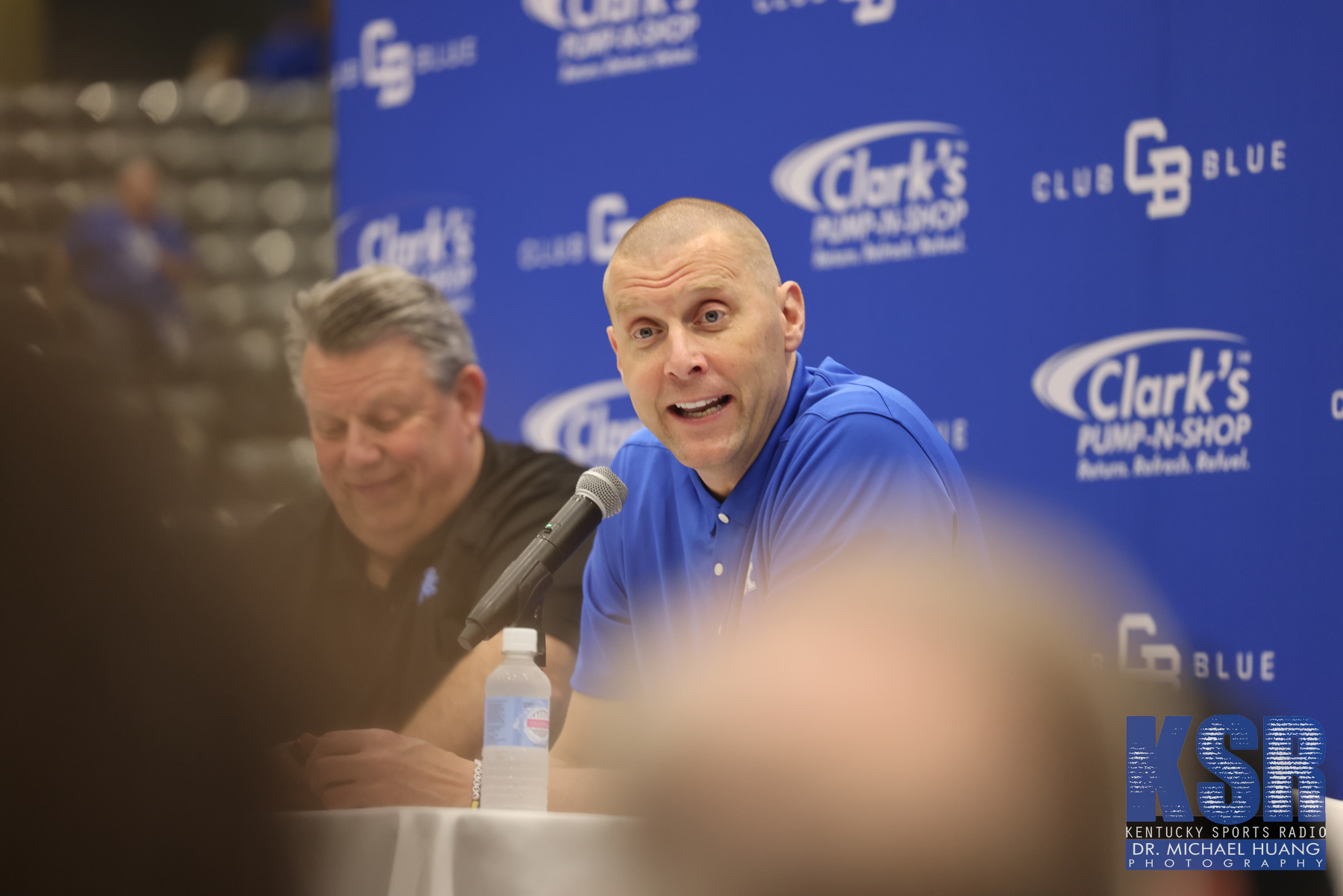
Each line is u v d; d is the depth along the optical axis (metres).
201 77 6.61
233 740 0.70
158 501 0.70
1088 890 0.48
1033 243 4.38
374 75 5.58
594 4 5.15
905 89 4.60
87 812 0.69
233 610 0.70
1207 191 4.15
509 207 5.31
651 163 5.05
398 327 3.39
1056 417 4.32
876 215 4.63
